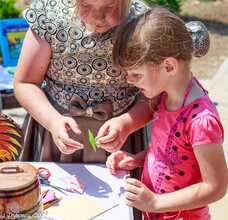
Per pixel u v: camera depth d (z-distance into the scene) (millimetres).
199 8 7254
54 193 1333
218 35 6152
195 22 1469
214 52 5613
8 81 3139
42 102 1549
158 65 1211
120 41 1239
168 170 1341
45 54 1559
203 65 5211
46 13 1497
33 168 1076
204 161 1198
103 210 1281
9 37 3535
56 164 1574
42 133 1679
